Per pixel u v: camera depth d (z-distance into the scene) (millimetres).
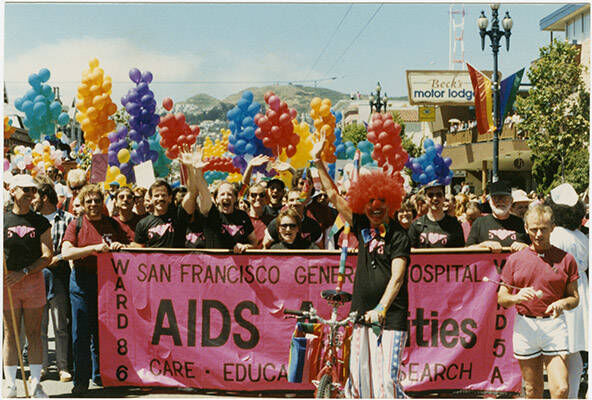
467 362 6852
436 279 6883
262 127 12281
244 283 6934
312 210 8484
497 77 25125
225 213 7117
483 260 6863
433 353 6852
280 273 6918
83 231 7070
